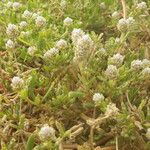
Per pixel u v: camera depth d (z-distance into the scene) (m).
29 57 0.20
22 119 0.17
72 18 0.24
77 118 0.18
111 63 0.18
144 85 0.19
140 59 0.21
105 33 0.24
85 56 0.18
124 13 0.24
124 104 0.17
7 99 0.18
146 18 0.24
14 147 0.16
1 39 0.21
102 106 0.17
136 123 0.16
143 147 0.17
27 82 0.17
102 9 0.25
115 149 0.17
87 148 0.16
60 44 0.19
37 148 0.15
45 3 0.25
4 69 0.20
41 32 0.20
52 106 0.17
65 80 0.18
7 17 0.23
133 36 0.23
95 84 0.18
